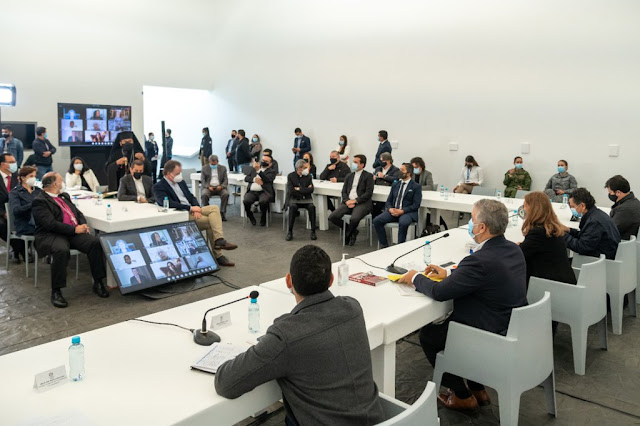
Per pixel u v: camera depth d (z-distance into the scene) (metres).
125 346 1.98
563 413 2.65
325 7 10.41
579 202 3.77
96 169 10.50
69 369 1.78
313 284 1.61
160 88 13.16
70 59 10.39
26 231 4.84
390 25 9.53
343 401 1.54
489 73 8.48
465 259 2.48
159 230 4.71
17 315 4.00
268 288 2.70
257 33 11.76
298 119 11.27
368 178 6.45
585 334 3.07
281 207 8.68
